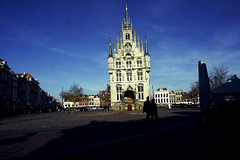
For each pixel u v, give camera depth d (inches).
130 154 199.3
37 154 211.8
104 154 202.2
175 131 347.6
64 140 295.3
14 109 2070.6
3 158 199.0
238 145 224.2
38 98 3410.4
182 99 4564.5
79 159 186.9
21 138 327.0
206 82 463.8
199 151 202.7
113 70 2213.3
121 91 2176.4
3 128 497.7
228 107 435.5
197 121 506.3
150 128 408.8
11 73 2180.1
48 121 724.7
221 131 327.6
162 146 231.5
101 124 522.9
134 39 2256.4
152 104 449.1
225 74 1857.8
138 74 2190.0
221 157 178.7
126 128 422.6
